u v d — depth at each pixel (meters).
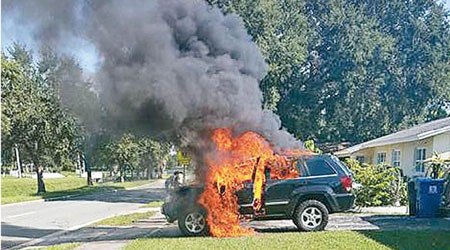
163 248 9.30
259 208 11.27
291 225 12.87
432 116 40.31
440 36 37.38
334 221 13.66
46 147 33.38
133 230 13.43
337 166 11.56
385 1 38.38
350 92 35.50
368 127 36.97
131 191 37.81
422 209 14.02
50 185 50.19
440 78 36.19
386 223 12.94
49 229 14.79
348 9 35.88
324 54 36.38
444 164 15.92
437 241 9.45
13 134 31.61
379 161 27.95
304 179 11.40
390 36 36.59
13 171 82.31
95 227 14.50
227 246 9.25
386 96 36.75
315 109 36.41
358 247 8.85
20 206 24.31
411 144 23.17
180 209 11.36
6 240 12.57
